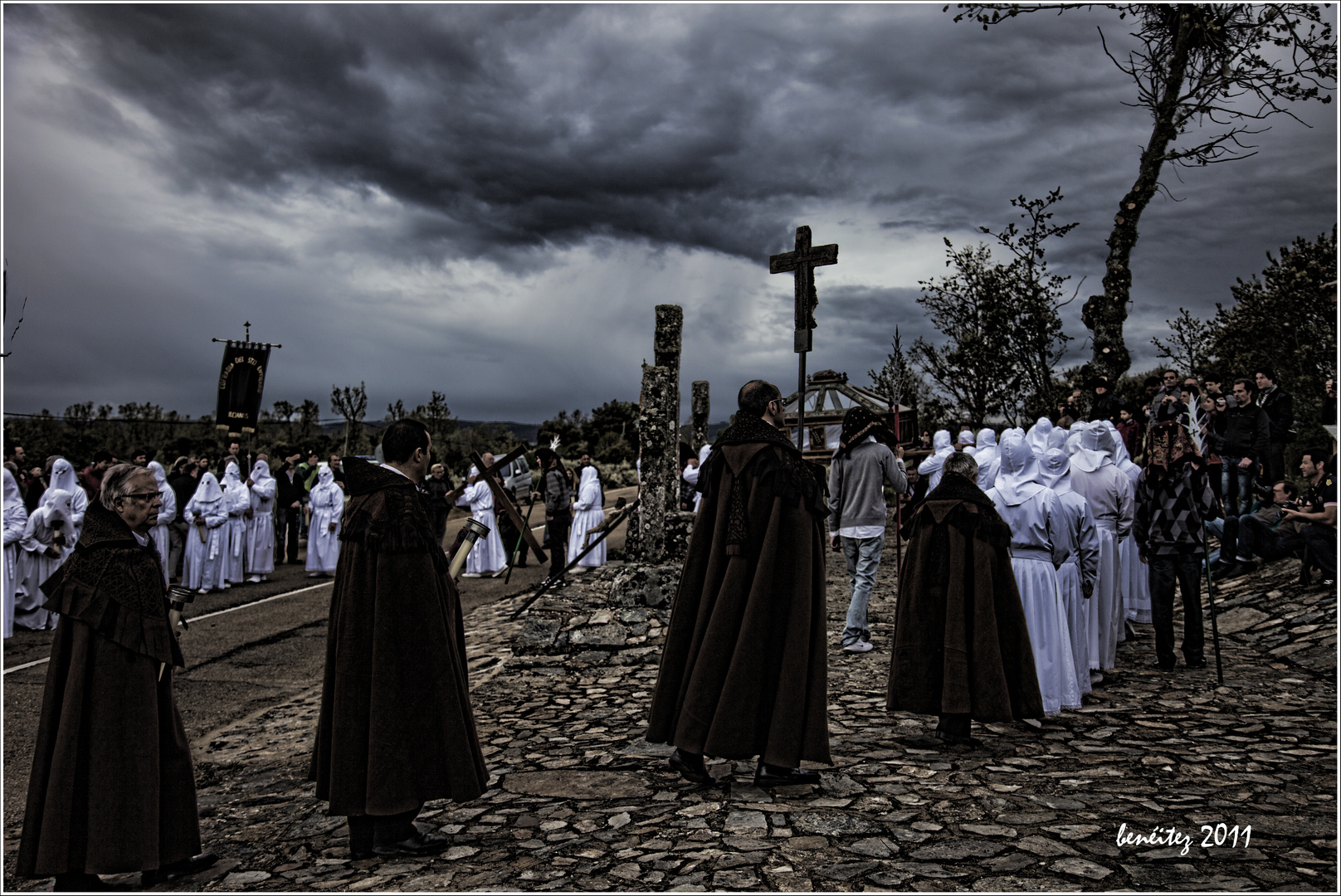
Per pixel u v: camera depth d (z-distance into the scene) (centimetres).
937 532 532
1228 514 1091
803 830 380
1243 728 537
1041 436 748
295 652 932
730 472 455
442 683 385
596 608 900
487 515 1424
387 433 411
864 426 785
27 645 999
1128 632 831
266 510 1473
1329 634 752
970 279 1852
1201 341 2203
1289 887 304
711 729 429
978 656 509
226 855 411
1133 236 1541
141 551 397
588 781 472
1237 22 1468
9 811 528
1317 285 1839
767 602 434
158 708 390
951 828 376
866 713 598
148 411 4041
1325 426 1263
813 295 867
